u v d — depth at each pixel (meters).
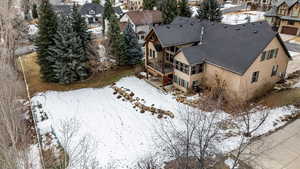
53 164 16.08
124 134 20.12
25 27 45.41
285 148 16.36
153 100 24.78
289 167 14.78
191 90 25.33
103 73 32.38
